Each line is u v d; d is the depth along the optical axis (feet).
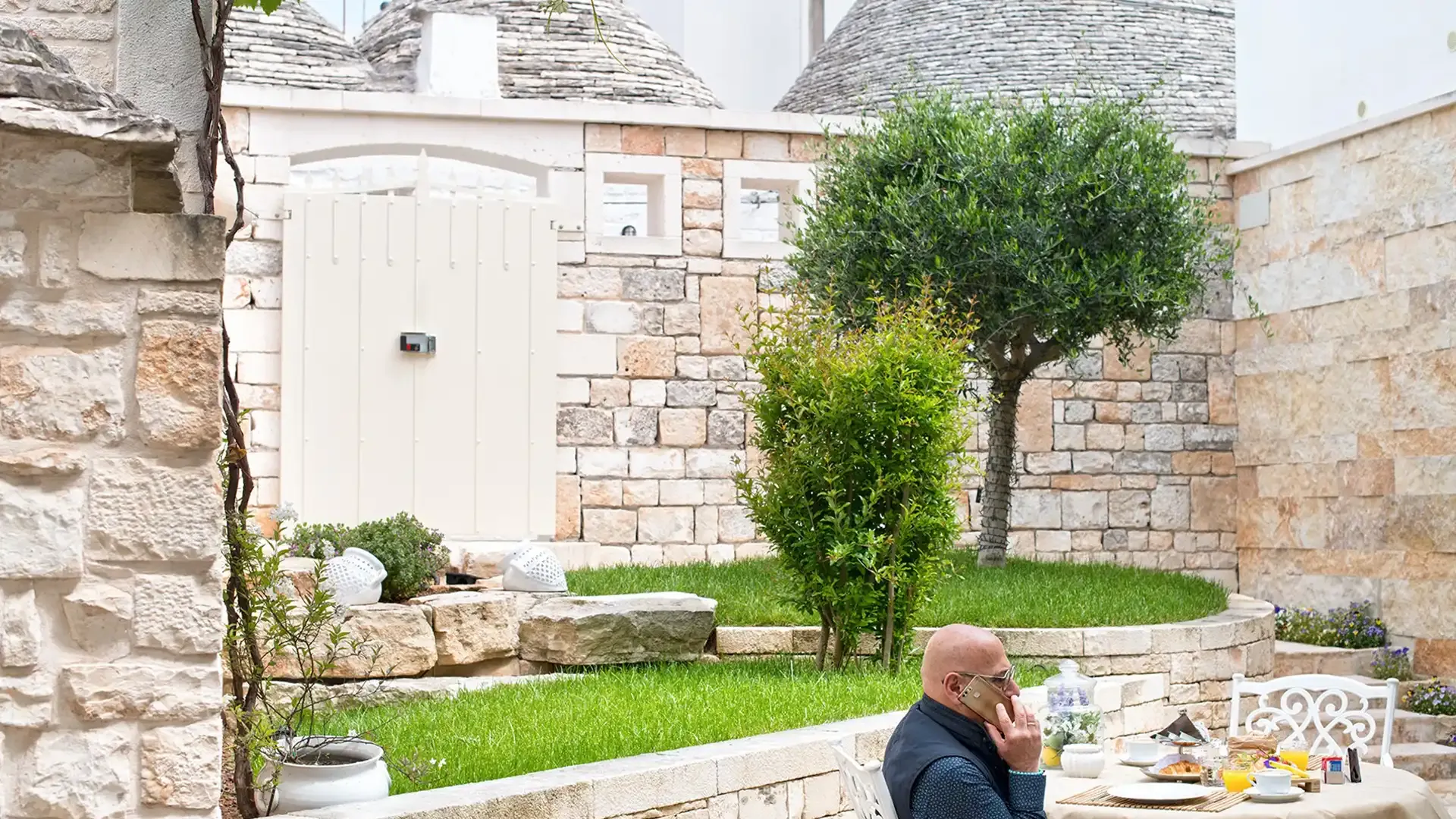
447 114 42.06
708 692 25.68
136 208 13.65
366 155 42.27
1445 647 40.01
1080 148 39.40
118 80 16.65
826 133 43.52
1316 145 44.93
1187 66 60.34
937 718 14.02
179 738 12.63
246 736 16.44
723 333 44.55
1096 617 33.35
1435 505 40.52
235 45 49.78
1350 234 43.86
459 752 20.44
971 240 37.88
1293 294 46.21
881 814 14.08
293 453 40.65
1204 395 48.52
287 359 40.78
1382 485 42.42
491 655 29.30
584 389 43.37
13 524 12.30
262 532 39.93
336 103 41.06
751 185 45.62
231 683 24.30
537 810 16.88
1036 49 60.23
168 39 16.88
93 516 12.50
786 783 20.52
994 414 41.39
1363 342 43.21
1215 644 33.32
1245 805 15.97
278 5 16.85
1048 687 19.15
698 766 19.12
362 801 16.71
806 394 28.40
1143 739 18.97
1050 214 38.34
